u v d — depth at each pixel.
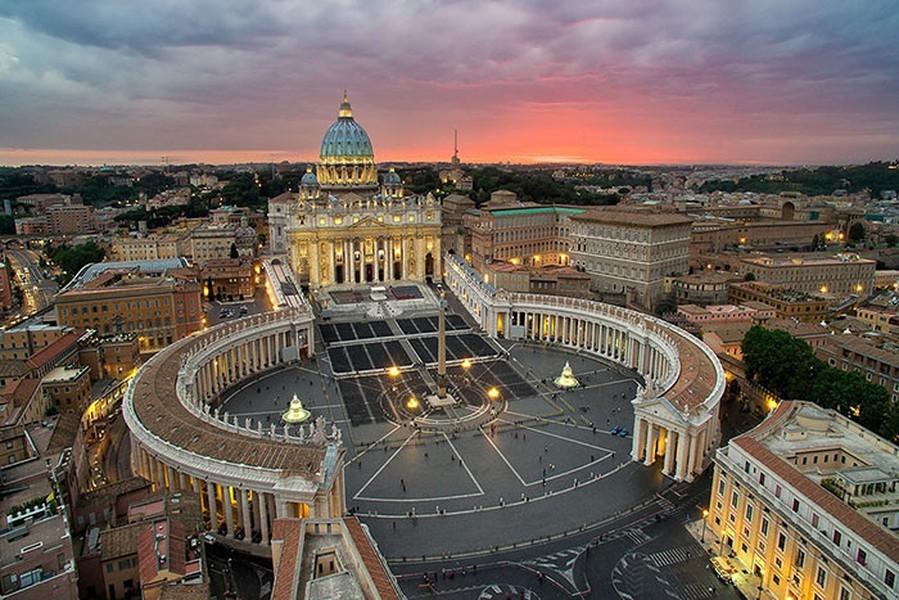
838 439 79.88
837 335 139.50
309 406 123.94
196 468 79.75
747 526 74.12
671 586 71.88
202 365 124.31
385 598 47.25
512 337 165.50
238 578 73.00
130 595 65.56
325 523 59.69
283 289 190.38
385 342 162.62
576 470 98.56
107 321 152.88
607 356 152.12
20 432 89.69
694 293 187.62
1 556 60.62
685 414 93.69
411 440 109.00
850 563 59.34
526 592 70.94
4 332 137.88
